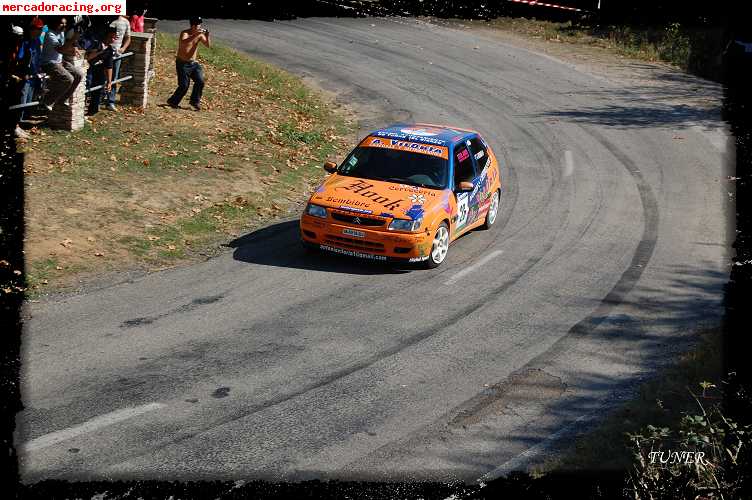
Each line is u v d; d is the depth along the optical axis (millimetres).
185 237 13211
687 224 16016
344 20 36719
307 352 9523
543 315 11219
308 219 12633
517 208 16531
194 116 19969
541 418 8375
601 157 21000
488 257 13531
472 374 9297
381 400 8523
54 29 15891
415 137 14008
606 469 7199
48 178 14328
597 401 8812
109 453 7152
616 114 25609
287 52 29625
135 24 20969
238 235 13695
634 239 14945
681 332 10844
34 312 9961
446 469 7332
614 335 10672
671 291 12430
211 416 7910
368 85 26641
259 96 23234
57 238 12211
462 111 24734
